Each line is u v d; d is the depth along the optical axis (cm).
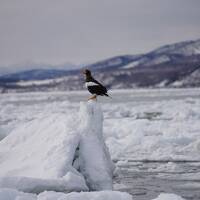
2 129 2566
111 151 2327
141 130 2991
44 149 1280
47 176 1159
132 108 6350
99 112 1397
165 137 2661
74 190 1126
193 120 3900
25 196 909
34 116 5134
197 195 1362
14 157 1309
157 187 1489
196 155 2205
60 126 1351
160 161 2061
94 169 1256
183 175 1708
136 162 2045
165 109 5869
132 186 1508
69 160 1213
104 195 918
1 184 1056
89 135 1323
